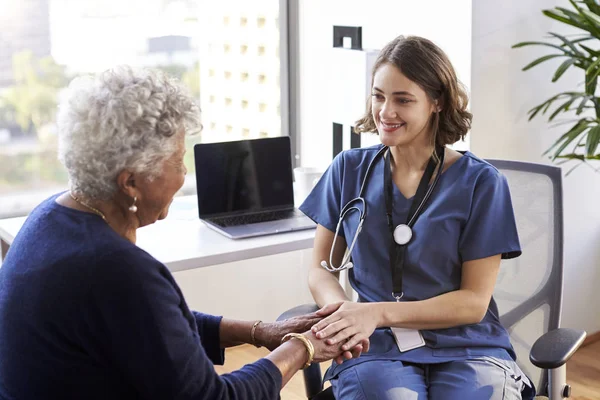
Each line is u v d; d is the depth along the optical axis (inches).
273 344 71.5
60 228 54.5
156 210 57.9
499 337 77.0
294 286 141.7
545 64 117.6
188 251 93.2
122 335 52.2
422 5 114.9
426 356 74.4
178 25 128.7
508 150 117.1
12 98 117.7
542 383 81.4
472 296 75.2
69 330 52.2
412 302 74.7
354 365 74.8
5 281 55.0
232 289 135.2
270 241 97.1
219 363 72.8
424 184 78.5
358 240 80.0
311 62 135.2
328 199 85.0
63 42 119.8
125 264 52.2
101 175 54.2
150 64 127.4
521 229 84.7
